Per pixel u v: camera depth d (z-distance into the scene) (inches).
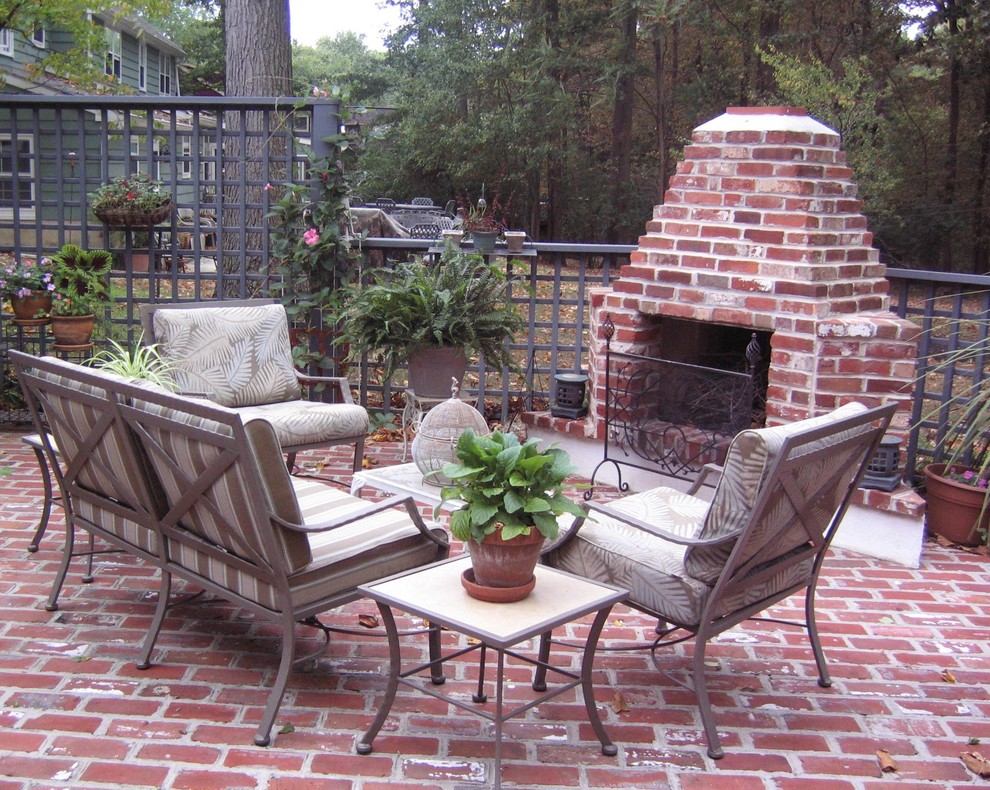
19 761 104.7
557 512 101.9
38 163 254.2
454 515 103.1
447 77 861.8
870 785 107.0
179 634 138.1
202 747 108.8
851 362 177.6
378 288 216.2
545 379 299.1
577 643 140.9
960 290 196.2
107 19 617.3
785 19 727.1
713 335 220.5
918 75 679.7
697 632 113.8
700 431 196.1
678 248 198.8
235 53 338.3
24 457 229.5
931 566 177.5
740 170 189.2
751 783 106.3
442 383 219.3
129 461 121.7
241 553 113.5
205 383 194.2
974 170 677.3
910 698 127.9
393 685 108.6
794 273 180.4
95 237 371.6
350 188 249.9
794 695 127.6
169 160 252.7
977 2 624.1
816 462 111.6
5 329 265.3
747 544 109.3
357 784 103.0
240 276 257.0
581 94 866.1
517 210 900.6
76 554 146.1
